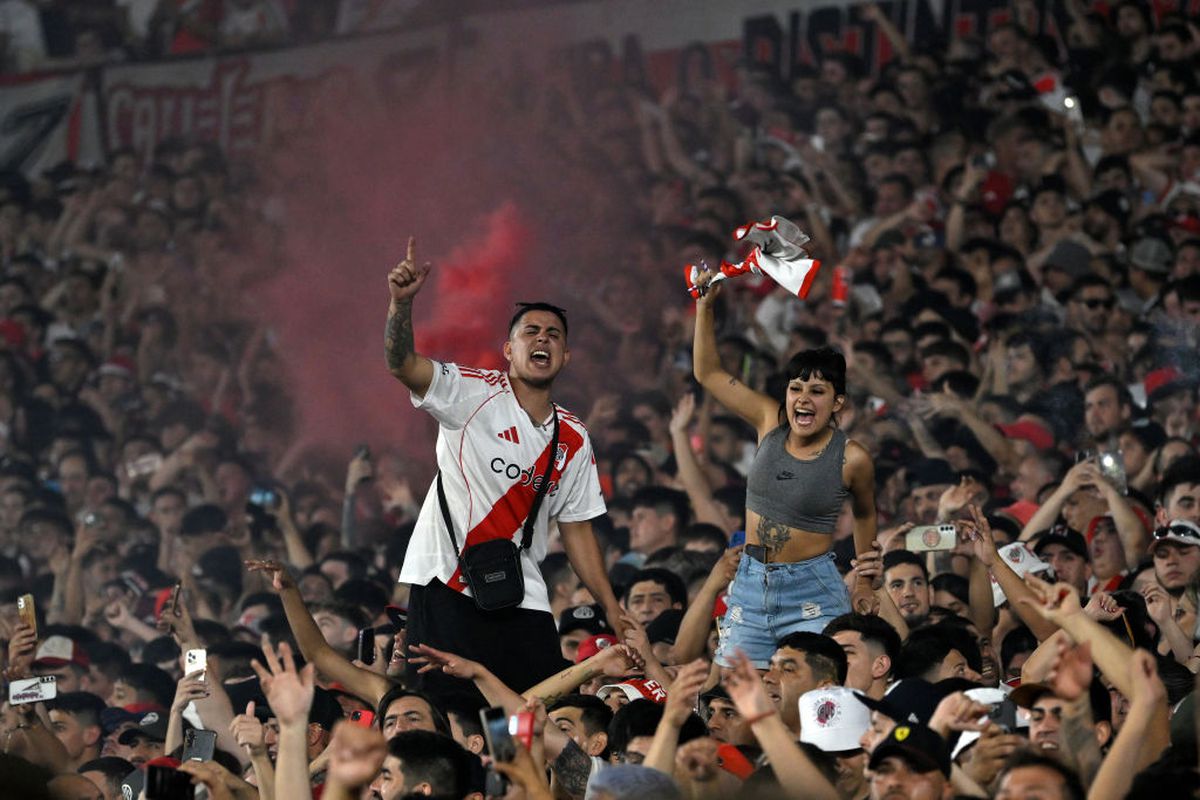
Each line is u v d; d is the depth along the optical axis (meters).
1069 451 39.22
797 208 53.50
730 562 27.66
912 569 29.52
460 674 23.30
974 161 47.84
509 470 25.78
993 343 41.88
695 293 27.33
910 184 51.47
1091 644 19.52
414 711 23.67
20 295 63.19
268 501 43.91
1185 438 38.56
